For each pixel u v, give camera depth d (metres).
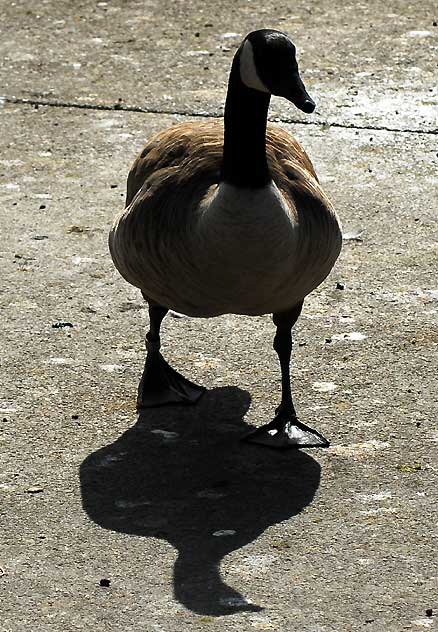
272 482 5.48
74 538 5.06
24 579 4.79
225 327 6.86
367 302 7.08
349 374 6.35
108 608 4.61
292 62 5.23
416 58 10.76
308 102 5.13
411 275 7.39
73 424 5.93
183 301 5.57
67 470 5.55
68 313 6.97
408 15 11.80
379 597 4.65
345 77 10.36
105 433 5.87
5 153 9.12
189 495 5.39
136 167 5.88
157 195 5.48
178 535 5.08
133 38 11.32
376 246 7.76
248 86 5.20
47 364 6.45
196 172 5.43
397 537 5.04
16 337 6.70
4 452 5.68
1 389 6.21
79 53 11.00
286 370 5.86
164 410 6.08
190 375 6.38
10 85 10.34
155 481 5.49
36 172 8.83
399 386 6.23
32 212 8.24
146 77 10.46
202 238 5.21
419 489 5.39
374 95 10.01
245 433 5.88
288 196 5.41
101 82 10.38
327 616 4.54
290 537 5.05
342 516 5.20
